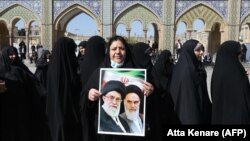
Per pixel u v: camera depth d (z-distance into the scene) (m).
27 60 26.52
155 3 25.73
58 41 4.76
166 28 25.75
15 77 5.53
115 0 25.86
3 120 5.32
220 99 4.48
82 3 26.03
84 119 4.12
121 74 3.81
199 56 4.91
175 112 4.52
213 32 28.55
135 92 3.76
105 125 3.82
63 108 4.59
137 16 25.92
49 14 26.09
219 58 4.61
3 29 29.19
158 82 4.36
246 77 4.56
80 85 4.86
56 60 4.68
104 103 3.82
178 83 4.55
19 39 41.88
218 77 4.52
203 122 4.56
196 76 4.55
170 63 6.80
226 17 25.56
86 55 5.41
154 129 4.07
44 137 5.72
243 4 25.41
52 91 4.66
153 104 4.05
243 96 4.41
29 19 26.42
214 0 25.45
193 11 25.73
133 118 3.77
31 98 5.81
